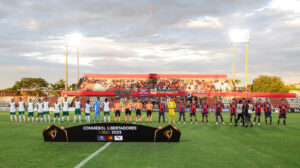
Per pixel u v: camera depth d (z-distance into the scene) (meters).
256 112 16.78
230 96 40.19
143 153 7.33
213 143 9.20
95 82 46.22
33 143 9.01
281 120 21.45
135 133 9.24
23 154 7.21
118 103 17.42
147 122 18.19
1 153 7.35
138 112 17.89
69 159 6.60
